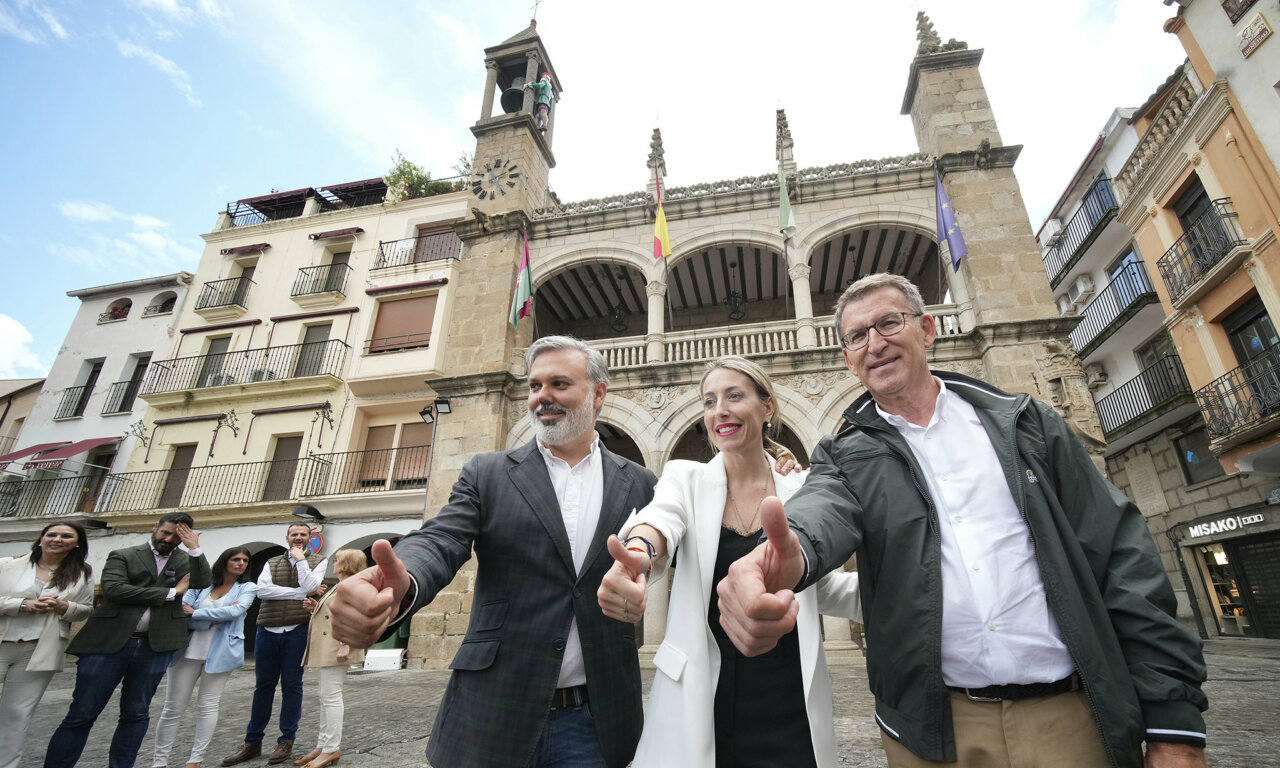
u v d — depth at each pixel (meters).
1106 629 1.47
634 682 2.17
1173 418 14.62
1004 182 13.16
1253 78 11.89
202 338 19.25
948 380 2.01
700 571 1.96
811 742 1.83
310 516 14.78
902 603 1.66
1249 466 11.85
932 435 1.90
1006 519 1.69
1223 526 13.30
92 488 18.38
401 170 21.06
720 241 14.62
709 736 1.73
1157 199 14.60
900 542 1.71
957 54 14.65
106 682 4.06
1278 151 11.44
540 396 2.52
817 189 14.38
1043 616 1.56
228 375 18.17
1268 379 11.65
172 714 4.46
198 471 16.98
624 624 2.21
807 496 1.67
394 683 9.42
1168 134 13.88
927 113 14.66
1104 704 1.39
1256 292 12.06
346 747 5.05
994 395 1.92
